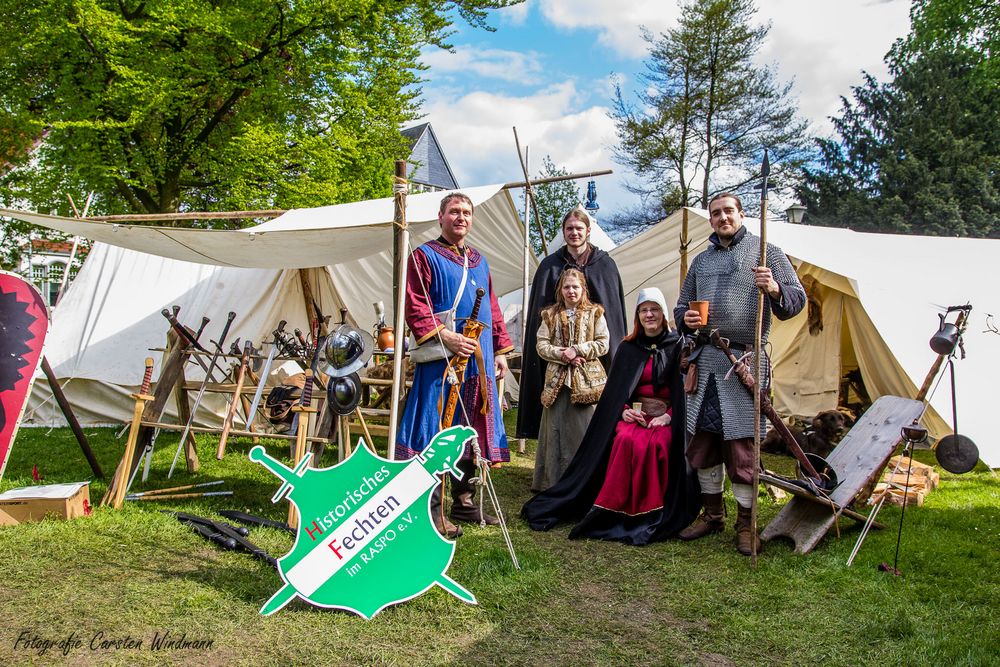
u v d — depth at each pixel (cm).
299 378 627
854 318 670
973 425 588
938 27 1858
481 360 370
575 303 469
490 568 329
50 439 654
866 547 369
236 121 1200
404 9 1205
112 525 386
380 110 1245
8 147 1148
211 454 598
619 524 400
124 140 1150
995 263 716
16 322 425
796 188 2891
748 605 297
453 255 381
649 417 419
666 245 832
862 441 402
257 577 320
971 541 384
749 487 366
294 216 572
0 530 374
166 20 1009
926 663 246
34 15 1068
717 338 354
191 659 247
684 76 2659
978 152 2636
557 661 250
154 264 792
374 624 274
